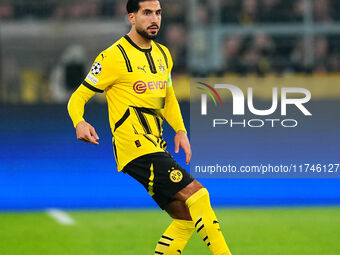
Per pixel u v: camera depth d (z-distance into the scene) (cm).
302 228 2084
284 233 1997
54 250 1767
